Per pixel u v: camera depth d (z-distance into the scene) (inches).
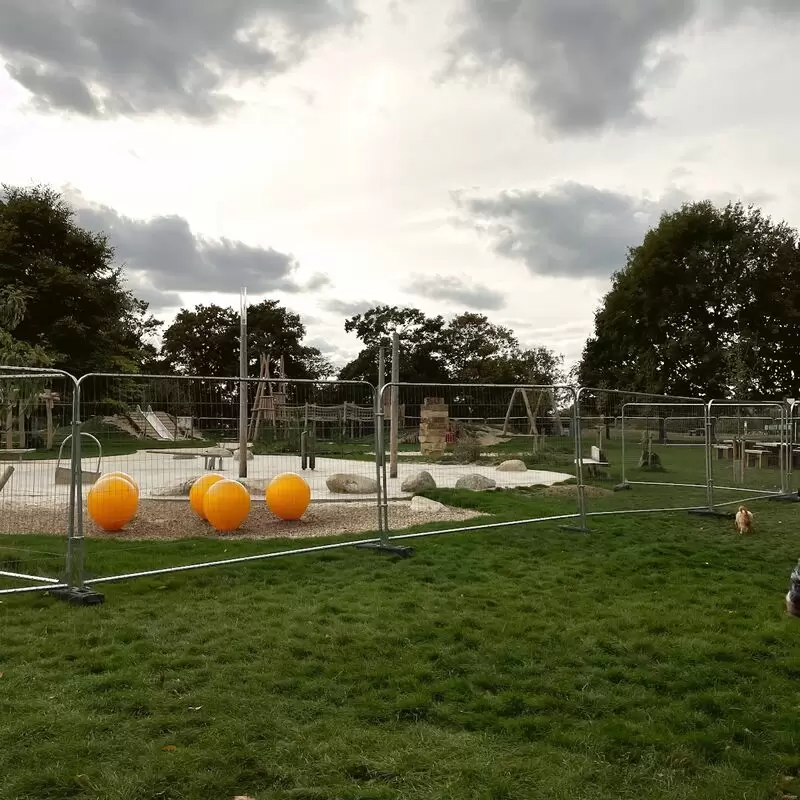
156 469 518.9
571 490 559.2
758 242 1755.7
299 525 398.0
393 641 195.3
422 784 122.5
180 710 149.7
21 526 377.1
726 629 211.8
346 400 585.0
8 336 963.3
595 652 190.2
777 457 711.1
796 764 132.0
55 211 1600.6
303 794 118.4
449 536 358.0
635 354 1921.8
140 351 1877.5
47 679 166.6
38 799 116.4
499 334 2731.3
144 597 240.5
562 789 121.6
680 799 119.6
